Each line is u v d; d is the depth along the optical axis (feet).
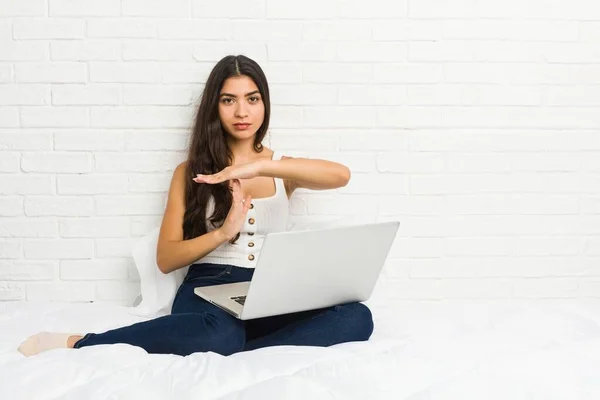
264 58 8.23
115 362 5.30
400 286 8.55
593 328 6.59
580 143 8.54
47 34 8.10
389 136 8.41
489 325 6.88
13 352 5.87
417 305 8.07
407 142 8.43
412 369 5.09
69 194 8.30
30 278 8.36
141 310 7.50
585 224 8.59
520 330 6.63
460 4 8.30
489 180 8.52
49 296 8.39
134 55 8.17
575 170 8.54
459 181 8.50
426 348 5.64
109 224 8.36
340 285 6.45
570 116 8.52
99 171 8.30
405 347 5.68
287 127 8.33
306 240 5.89
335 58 8.28
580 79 8.47
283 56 8.24
